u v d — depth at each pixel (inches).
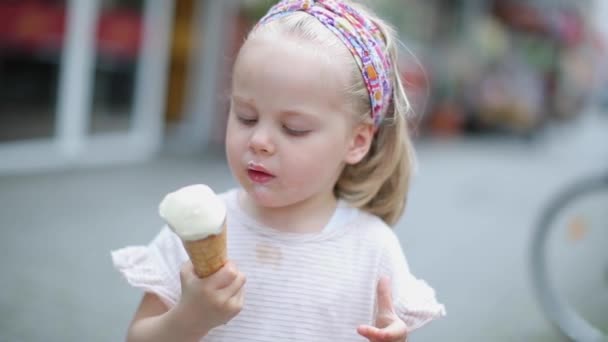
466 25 532.1
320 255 57.5
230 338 56.0
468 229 231.5
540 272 145.6
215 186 250.7
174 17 319.6
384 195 66.2
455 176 345.7
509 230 236.2
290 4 56.2
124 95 288.5
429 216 244.8
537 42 621.0
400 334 50.9
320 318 56.3
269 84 51.4
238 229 58.4
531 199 300.4
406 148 65.4
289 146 51.9
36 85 247.4
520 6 593.0
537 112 628.7
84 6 259.6
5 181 219.9
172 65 326.3
